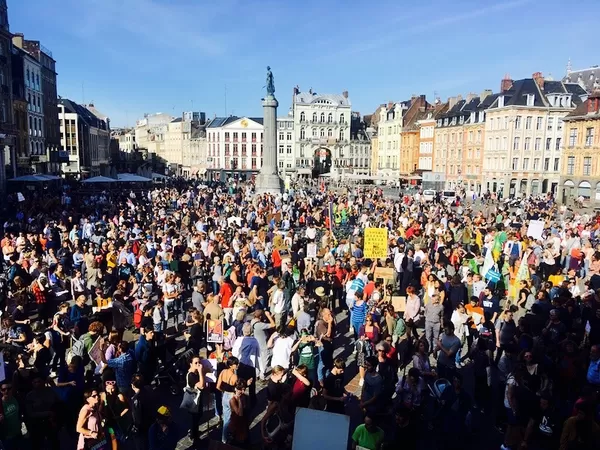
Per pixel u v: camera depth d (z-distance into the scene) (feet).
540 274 65.87
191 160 466.70
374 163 378.32
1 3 175.01
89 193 172.14
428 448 31.24
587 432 26.05
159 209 118.73
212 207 128.47
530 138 242.58
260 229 86.79
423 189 239.91
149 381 35.96
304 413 21.98
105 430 27.99
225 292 48.65
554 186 247.09
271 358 40.34
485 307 45.75
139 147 576.20
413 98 345.10
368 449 25.48
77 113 309.22
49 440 29.22
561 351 35.58
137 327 43.80
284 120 383.65
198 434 32.48
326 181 323.98
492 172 252.21
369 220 101.09
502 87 258.16
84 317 43.11
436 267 60.80
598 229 90.63
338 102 374.43
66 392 31.63
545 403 28.96
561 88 247.91
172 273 52.34
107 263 59.82
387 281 58.90
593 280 52.65
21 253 61.05
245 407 28.73
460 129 278.26
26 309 45.55
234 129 402.93
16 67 205.16
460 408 30.22
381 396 31.63
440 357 35.63
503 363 35.32
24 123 211.41
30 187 184.03
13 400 27.73
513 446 29.22
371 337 39.06
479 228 87.20
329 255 62.75
